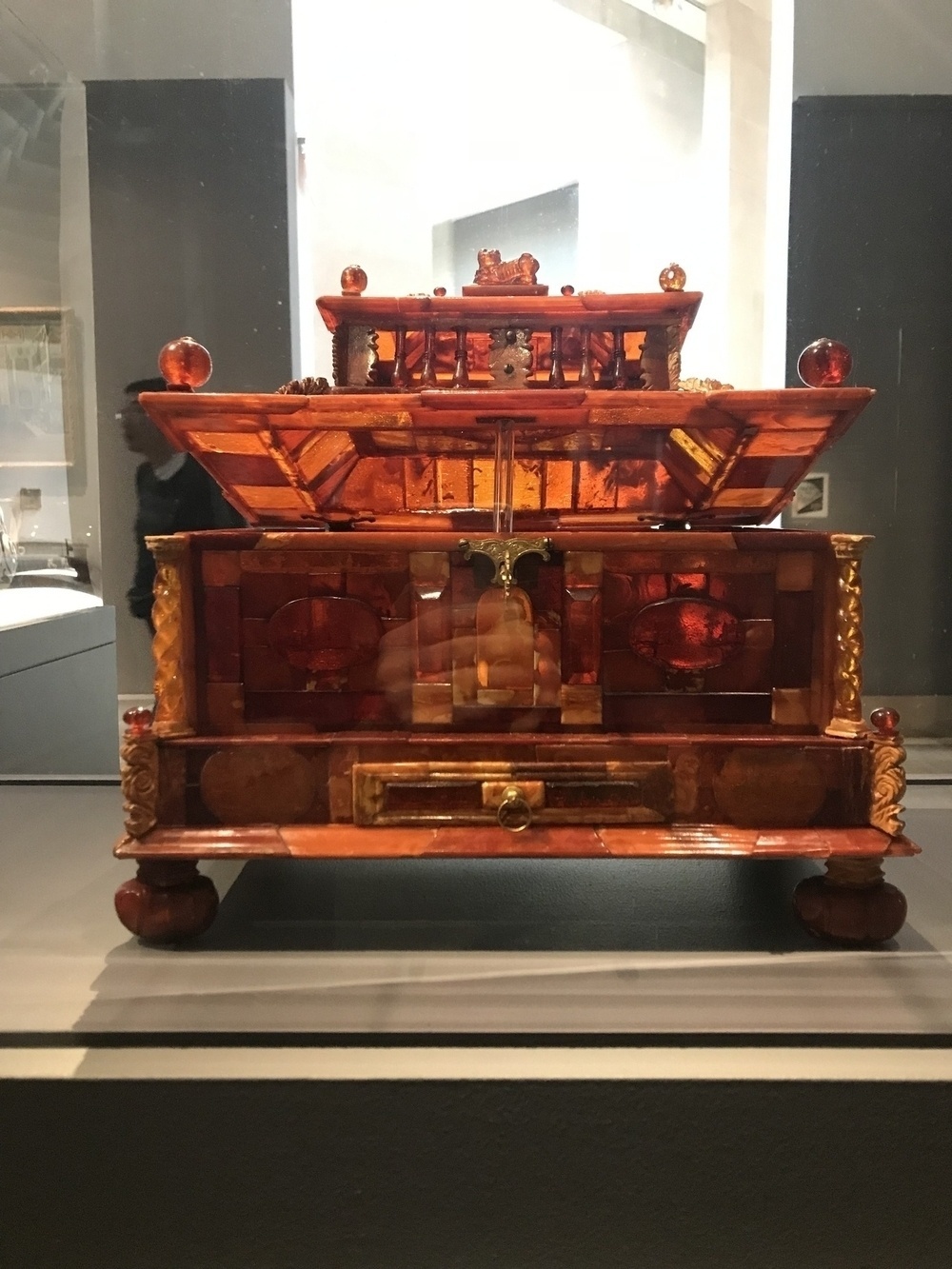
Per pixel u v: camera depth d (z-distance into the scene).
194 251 1.98
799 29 1.91
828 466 2.15
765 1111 1.00
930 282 2.04
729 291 2.00
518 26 1.86
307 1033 1.07
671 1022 1.09
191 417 1.21
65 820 1.90
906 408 2.11
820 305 2.04
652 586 1.24
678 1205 1.02
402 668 1.25
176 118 1.92
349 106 1.90
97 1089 1.00
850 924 1.26
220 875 1.58
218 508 2.12
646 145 1.93
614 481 1.51
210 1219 1.03
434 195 1.94
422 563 1.23
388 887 1.52
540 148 1.92
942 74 1.92
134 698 2.17
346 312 1.37
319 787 1.24
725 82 1.93
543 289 1.42
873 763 1.23
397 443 1.38
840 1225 1.02
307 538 1.23
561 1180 1.02
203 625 1.24
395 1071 1.02
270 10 1.84
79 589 2.13
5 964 1.24
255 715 1.25
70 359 2.04
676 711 1.25
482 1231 1.03
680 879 1.57
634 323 1.38
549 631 1.24
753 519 1.57
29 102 1.92
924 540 2.18
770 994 1.16
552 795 1.23
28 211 1.98
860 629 1.23
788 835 1.22
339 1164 1.02
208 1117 1.01
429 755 1.24
